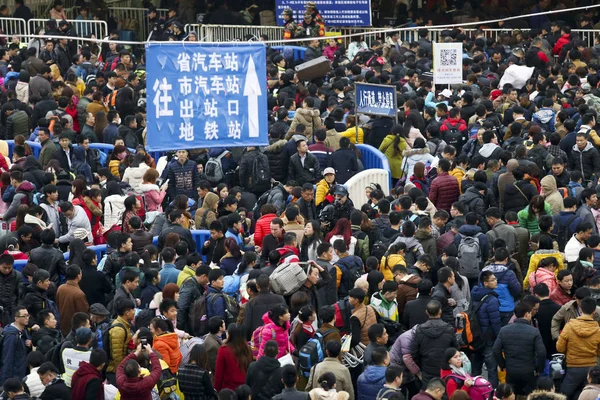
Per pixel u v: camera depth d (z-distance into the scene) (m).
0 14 47.00
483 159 25.95
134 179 27.36
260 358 17.27
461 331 19.47
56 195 24.58
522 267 22.19
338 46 43.44
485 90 33.97
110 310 20.61
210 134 24.73
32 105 34.00
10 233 23.77
